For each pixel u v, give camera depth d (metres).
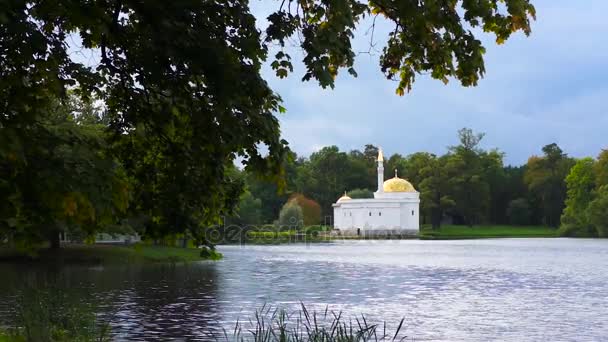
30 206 9.76
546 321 28.06
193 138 11.38
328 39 9.70
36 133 9.63
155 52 10.35
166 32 9.94
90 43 10.63
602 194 151.62
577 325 27.00
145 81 11.03
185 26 10.05
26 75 9.50
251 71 10.22
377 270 58.41
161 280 46.00
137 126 11.75
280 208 179.50
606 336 24.61
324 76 9.71
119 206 10.14
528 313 30.50
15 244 10.34
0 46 8.95
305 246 119.94
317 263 68.75
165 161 11.98
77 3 9.24
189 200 11.73
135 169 11.96
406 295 37.88
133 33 10.81
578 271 57.56
